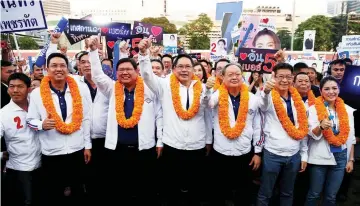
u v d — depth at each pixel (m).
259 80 5.48
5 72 4.18
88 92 3.88
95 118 4.05
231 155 3.72
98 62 3.86
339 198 4.45
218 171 3.90
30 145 3.47
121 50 5.11
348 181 4.41
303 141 3.65
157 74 5.01
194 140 3.75
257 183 4.45
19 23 4.37
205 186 4.18
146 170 3.94
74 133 3.59
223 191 4.21
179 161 3.80
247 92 3.81
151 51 6.15
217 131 3.78
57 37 4.58
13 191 3.54
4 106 3.59
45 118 3.44
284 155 3.54
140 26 7.48
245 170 3.90
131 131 3.75
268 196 3.71
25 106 3.56
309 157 3.66
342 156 3.59
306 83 4.07
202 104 3.73
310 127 3.63
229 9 10.59
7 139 3.41
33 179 3.56
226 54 10.58
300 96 3.79
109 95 3.99
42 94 3.47
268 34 9.62
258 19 9.60
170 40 12.86
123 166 3.84
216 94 3.84
